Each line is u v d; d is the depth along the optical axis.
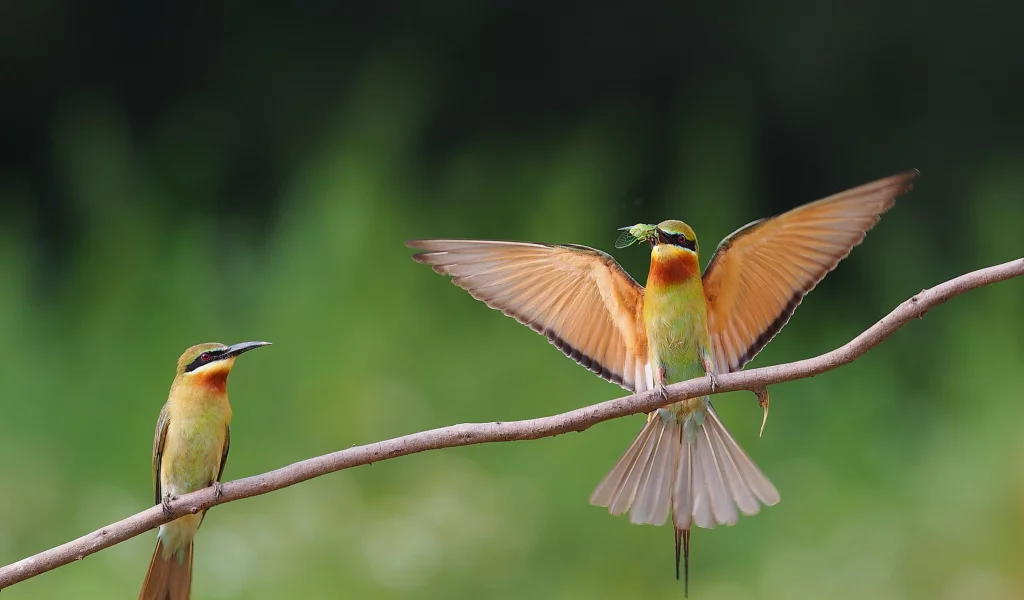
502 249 5.56
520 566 10.33
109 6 16.28
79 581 9.59
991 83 16.12
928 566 10.78
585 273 5.70
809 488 11.78
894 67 16.27
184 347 12.63
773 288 5.59
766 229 5.42
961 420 12.70
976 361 13.08
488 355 12.48
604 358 5.78
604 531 11.06
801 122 16.50
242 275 13.98
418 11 16.69
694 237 5.74
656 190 16.33
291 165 16.16
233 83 16.50
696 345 5.72
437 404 12.03
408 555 9.70
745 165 15.04
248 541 9.62
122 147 14.34
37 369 12.28
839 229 5.32
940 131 16.22
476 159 15.59
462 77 16.88
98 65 16.41
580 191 14.22
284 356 12.31
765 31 16.36
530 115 16.89
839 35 16.16
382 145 14.50
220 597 9.34
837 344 14.22
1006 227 14.03
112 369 12.33
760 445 12.46
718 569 11.05
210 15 16.50
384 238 13.41
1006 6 15.88
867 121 16.41
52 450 11.41
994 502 11.05
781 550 11.09
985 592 10.54
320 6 16.55
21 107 16.17
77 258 14.28
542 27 16.89
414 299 13.01
